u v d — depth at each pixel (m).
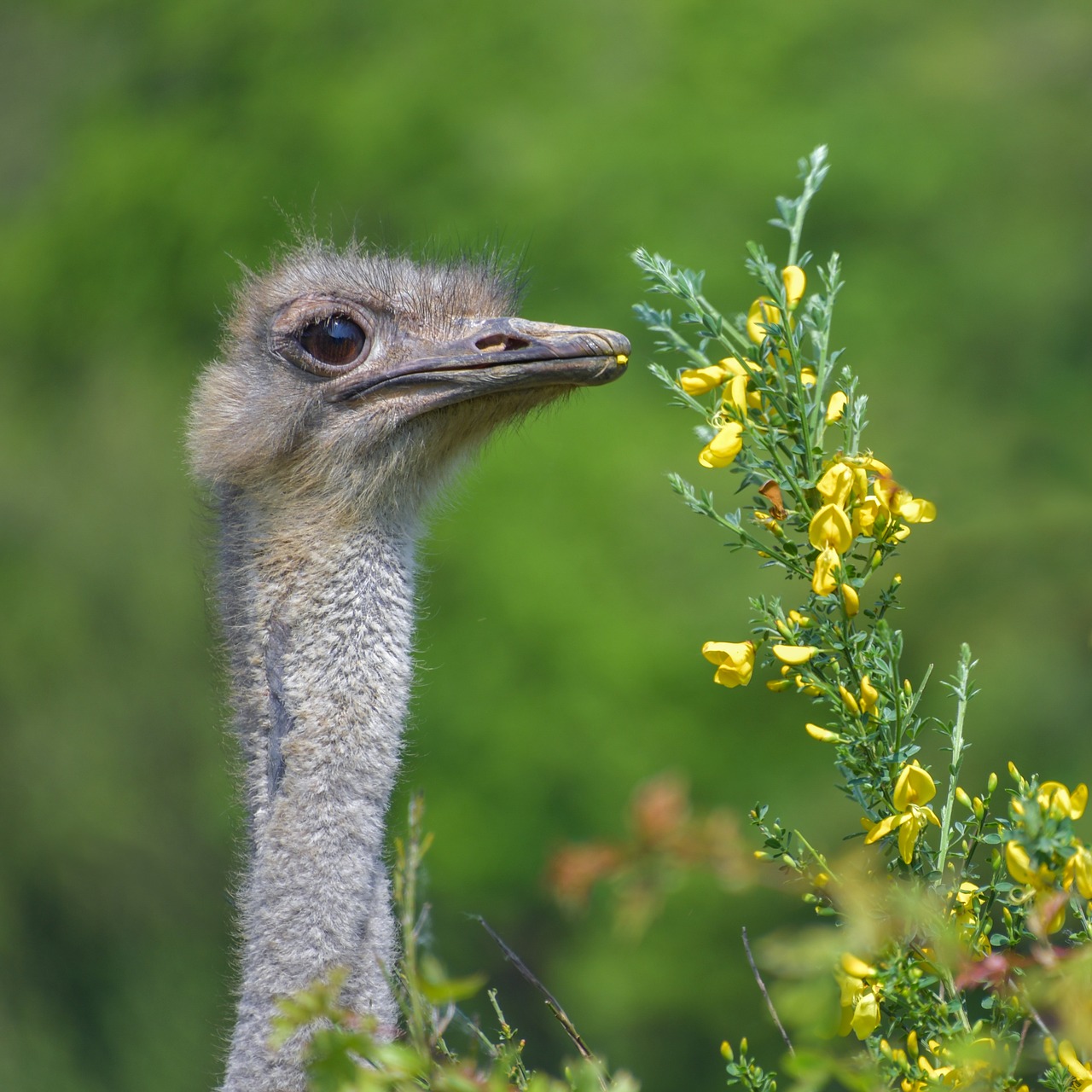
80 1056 17.34
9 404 19.16
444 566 16.06
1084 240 17.78
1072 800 3.56
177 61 19.81
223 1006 5.74
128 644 17.78
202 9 19.69
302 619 5.30
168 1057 16.98
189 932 17.31
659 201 17.06
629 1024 14.98
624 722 15.23
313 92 18.78
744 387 4.19
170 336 18.72
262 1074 4.63
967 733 15.21
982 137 17.64
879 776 4.00
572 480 15.97
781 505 4.18
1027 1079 5.98
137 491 18.03
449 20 18.66
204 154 18.89
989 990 4.02
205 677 17.38
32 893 17.70
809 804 14.98
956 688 4.15
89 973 17.53
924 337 16.75
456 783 15.62
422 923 5.11
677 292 4.27
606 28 18.48
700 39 17.98
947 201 17.31
